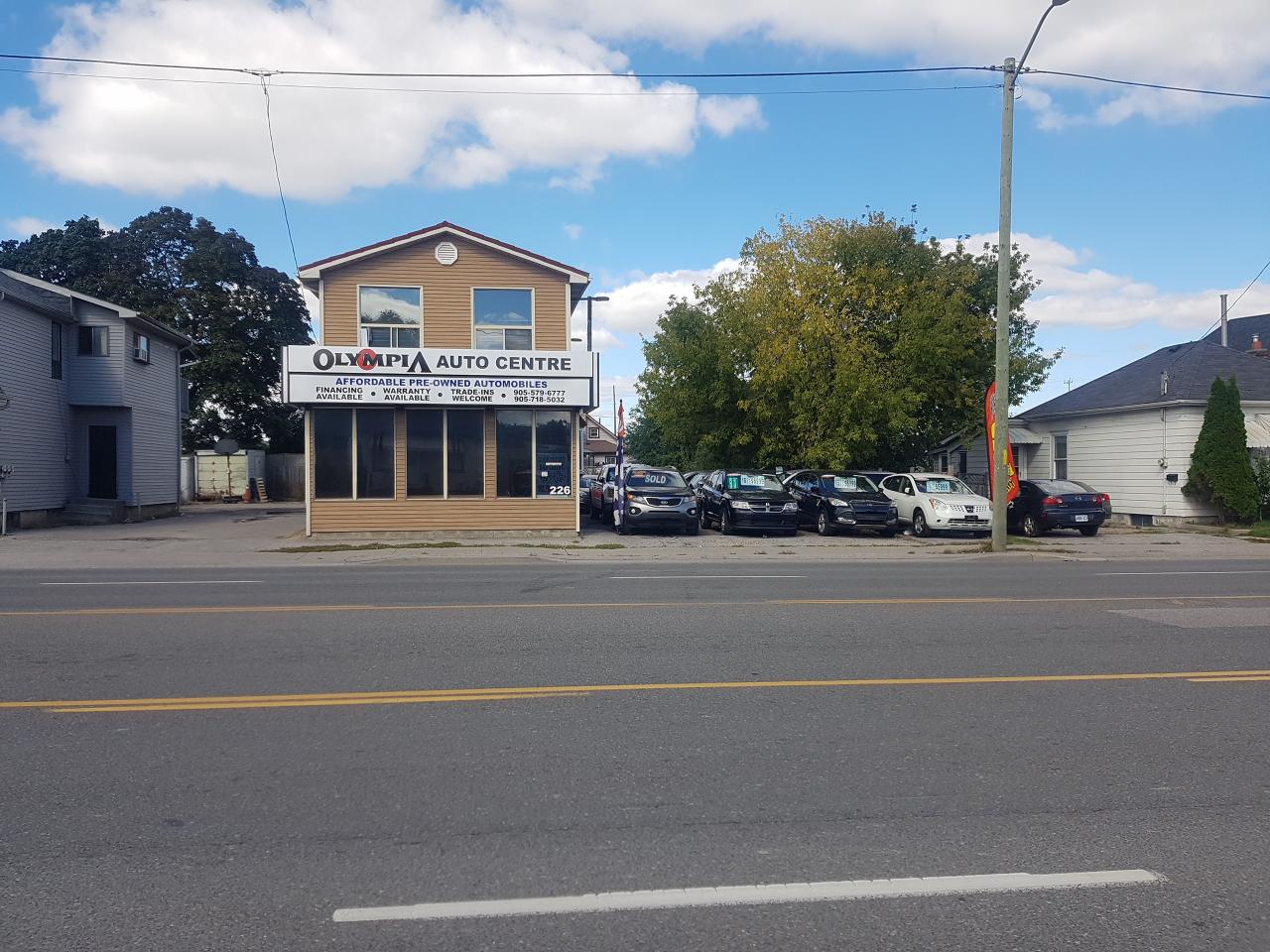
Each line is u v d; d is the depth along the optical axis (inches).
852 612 432.1
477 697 277.6
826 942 144.3
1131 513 1114.1
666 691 285.4
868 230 1325.0
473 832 183.5
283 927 148.1
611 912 152.9
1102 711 267.9
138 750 230.1
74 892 159.0
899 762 224.7
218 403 1861.5
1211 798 203.5
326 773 215.2
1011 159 767.1
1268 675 310.5
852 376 1067.3
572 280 939.3
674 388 1336.1
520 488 904.9
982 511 943.0
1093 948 143.3
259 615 418.9
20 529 997.8
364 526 884.0
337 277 908.0
